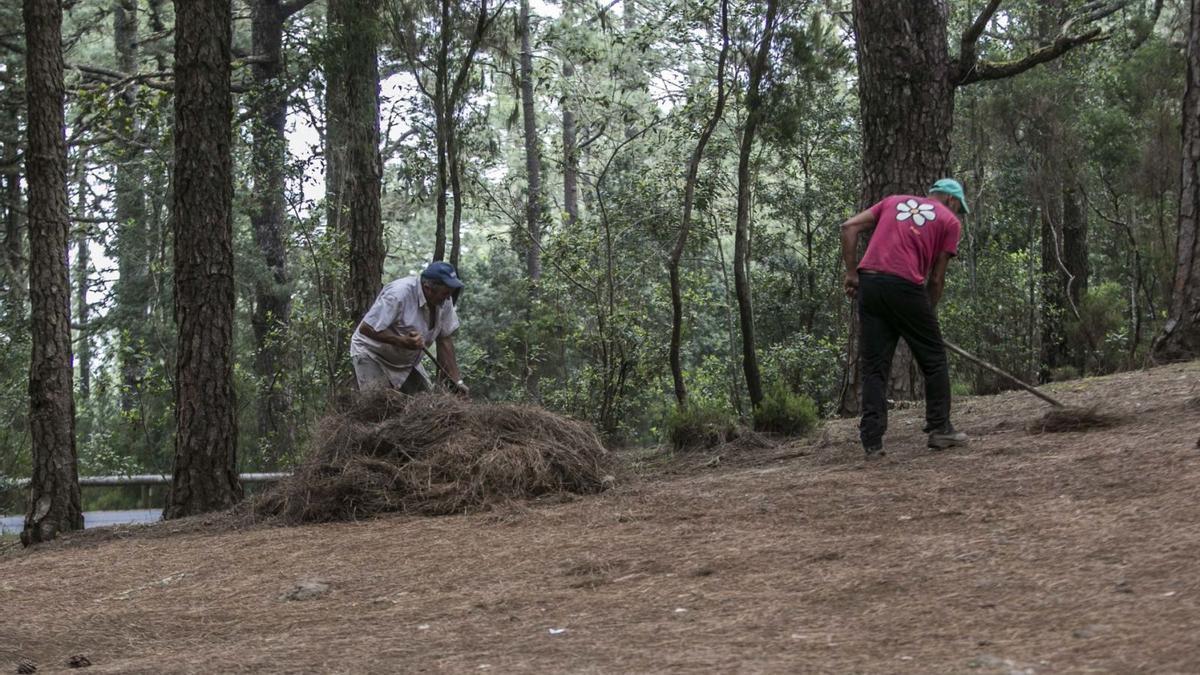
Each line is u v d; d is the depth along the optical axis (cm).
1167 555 394
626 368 1527
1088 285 2364
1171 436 625
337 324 1761
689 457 958
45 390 1123
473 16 1503
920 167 1174
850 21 2020
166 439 2177
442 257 1488
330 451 830
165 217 2405
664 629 395
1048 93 1983
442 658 388
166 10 3534
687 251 2241
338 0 1540
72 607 589
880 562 451
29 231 1144
